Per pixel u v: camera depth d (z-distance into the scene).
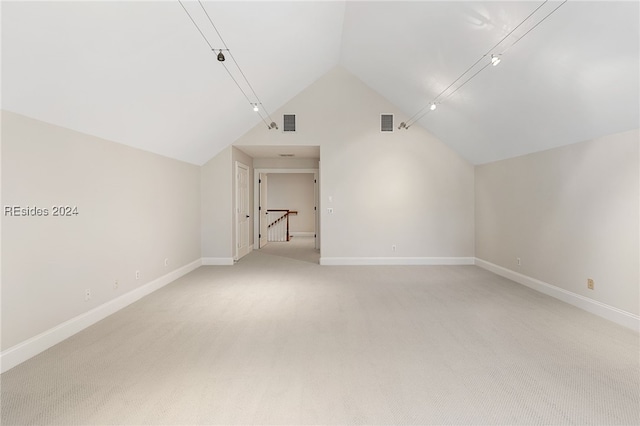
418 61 4.64
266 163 8.98
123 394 2.26
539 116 4.07
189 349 2.96
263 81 5.06
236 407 2.12
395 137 6.68
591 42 2.74
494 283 5.27
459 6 3.25
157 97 3.70
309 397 2.23
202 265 6.77
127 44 2.73
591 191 3.84
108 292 3.87
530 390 2.29
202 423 1.96
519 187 5.25
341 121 6.68
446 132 6.20
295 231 12.83
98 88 2.98
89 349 2.96
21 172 2.73
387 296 4.59
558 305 4.14
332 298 4.50
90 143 3.55
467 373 2.53
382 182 6.72
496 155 5.75
